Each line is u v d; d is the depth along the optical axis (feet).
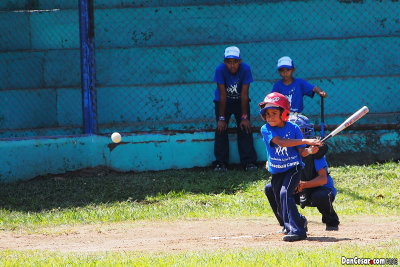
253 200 97.45
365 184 106.32
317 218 82.58
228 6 144.25
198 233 74.23
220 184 108.17
